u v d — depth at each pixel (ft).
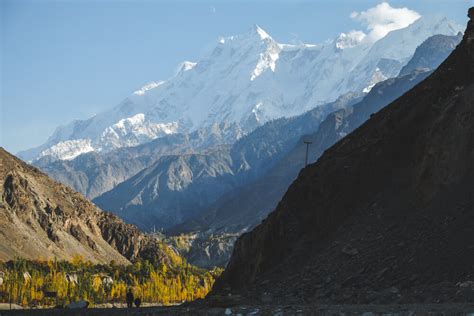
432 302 127.75
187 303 187.62
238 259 240.12
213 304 160.66
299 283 166.81
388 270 151.84
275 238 206.39
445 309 113.09
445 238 151.43
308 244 190.49
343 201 192.44
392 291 140.67
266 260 204.54
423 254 150.71
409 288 141.59
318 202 199.82
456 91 189.78
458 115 173.78
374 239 167.32
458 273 138.21
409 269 148.36
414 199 172.65
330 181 198.70
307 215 203.00
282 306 137.59
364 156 200.34
